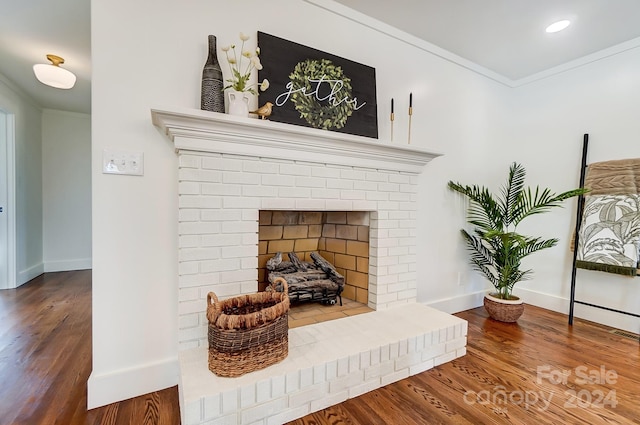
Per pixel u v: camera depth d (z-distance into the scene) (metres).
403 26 2.27
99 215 1.44
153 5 1.52
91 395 1.42
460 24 2.23
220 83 1.56
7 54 2.62
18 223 3.50
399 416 1.40
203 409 1.19
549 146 2.90
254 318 1.34
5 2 1.93
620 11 2.04
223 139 1.56
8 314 2.61
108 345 1.47
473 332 2.35
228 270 1.64
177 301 1.61
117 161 1.46
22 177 3.60
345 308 2.22
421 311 2.16
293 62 1.86
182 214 1.52
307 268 2.30
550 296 2.88
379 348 1.62
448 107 2.65
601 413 1.42
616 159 2.47
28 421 1.33
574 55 2.65
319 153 1.87
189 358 1.47
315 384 1.43
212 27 1.65
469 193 2.62
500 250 2.60
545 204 2.50
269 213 2.31
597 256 2.45
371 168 2.12
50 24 2.18
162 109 1.33
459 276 2.81
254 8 1.77
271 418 1.32
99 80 1.42
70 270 4.36
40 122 4.07
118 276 1.48
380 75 2.25
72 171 4.38
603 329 2.42
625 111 2.44
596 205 2.50
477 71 2.82
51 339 2.12
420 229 2.54
